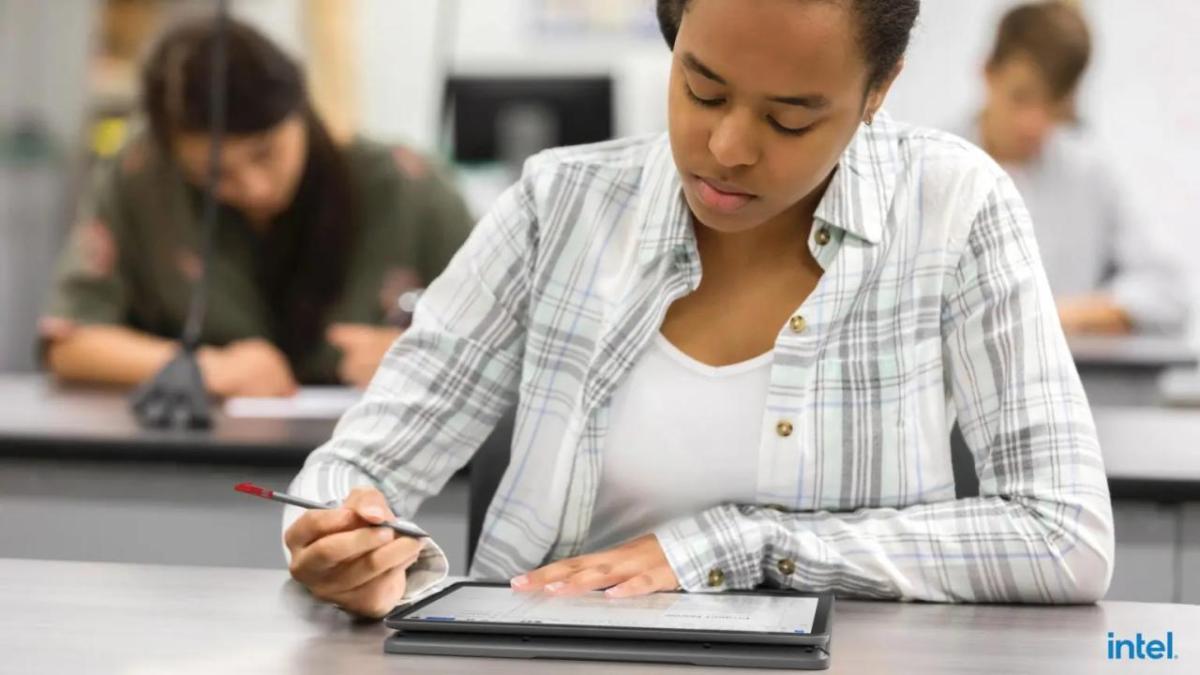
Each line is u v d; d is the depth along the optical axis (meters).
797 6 0.92
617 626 0.89
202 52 2.78
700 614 0.93
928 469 1.14
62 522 1.97
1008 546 1.07
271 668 0.85
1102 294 3.78
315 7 4.18
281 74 2.82
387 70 4.23
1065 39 3.68
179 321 2.99
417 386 1.19
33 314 4.11
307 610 1.01
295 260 2.97
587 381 1.15
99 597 1.04
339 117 4.20
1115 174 3.79
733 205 1.00
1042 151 3.78
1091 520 1.07
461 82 3.60
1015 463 1.10
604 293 1.17
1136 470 1.70
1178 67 4.14
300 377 2.99
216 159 2.23
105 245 2.98
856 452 1.13
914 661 0.88
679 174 1.07
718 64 0.94
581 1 4.36
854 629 0.98
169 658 0.87
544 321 1.18
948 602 1.08
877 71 0.98
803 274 1.15
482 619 0.91
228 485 1.94
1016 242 1.14
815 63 0.93
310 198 2.94
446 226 3.07
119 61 4.14
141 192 2.96
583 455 1.15
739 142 0.96
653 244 1.14
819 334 1.12
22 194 4.11
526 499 1.19
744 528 1.09
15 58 4.11
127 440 1.95
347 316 3.00
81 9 4.12
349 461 1.16
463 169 3.62
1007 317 1.12
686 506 1.15
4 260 4.10
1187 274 4.17
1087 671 0.86
